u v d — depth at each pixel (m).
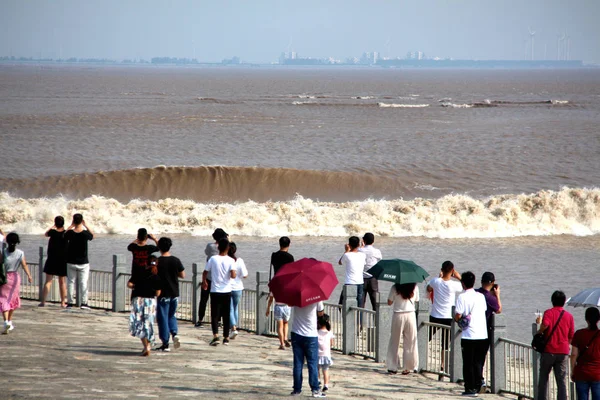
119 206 129.75
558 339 38.88
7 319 49.28
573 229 122.19
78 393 33.34
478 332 40.53
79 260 62.03
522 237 117.75
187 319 61.03
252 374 41.66
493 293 45.44
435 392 41.06
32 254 98.62
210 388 36.72
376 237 116.62
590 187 173.75
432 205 129.88
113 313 61.28
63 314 58.88
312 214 122.56
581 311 73.06
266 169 165.12
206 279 50.91
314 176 166.25
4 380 35.38
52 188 158.12
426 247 108.12
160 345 48.56
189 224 120.69
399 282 44.75
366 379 43.75
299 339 37.00
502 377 42.75
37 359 41.28
